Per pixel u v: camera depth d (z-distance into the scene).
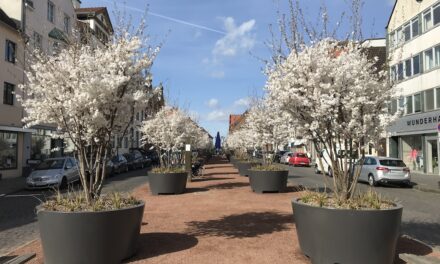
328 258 5.88
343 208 6.03
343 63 6.98
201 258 6.41
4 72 24.80
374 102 6.86
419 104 29.67
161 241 7.49
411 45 30.64
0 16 24.31
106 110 6.89
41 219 6.08
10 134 25.42
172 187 15.02
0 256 6.81
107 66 7.07
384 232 5.73
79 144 7.03
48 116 6.85
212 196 14.23
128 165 34.09
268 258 6.40
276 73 7.50
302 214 6.32
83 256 5.89
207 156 56.69
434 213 11.70
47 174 19.06
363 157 7.13
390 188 19.95
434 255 6.64
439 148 27.36
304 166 41.56
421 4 29.22
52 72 6.82
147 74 7.66
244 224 8.98
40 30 27.94
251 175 15.48
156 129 19.42
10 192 18.16
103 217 5.94
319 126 7.09
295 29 7.92
